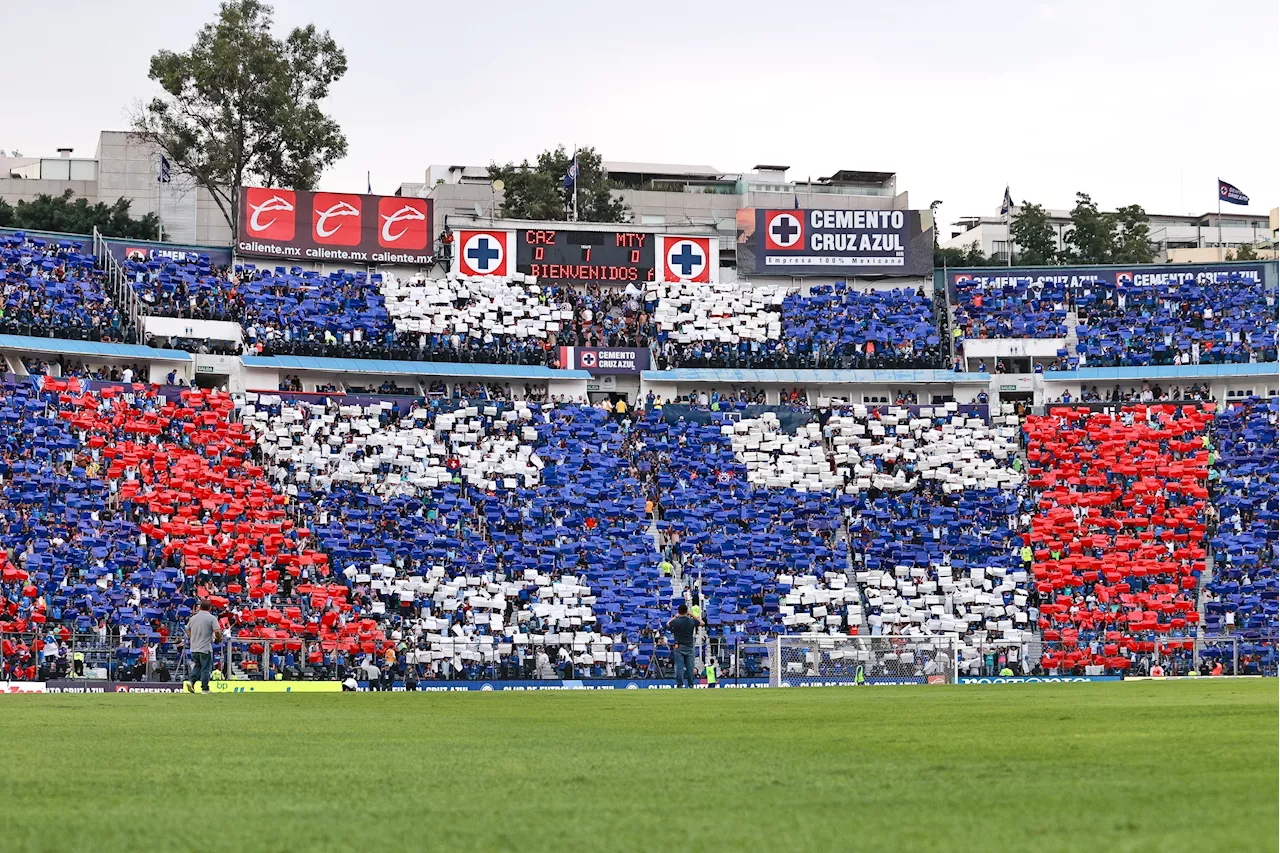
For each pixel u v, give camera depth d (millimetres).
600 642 65375
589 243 88312
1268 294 85938
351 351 80438
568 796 9508
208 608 38844
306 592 63969
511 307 85500
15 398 68812
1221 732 14250
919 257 90250
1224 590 69625
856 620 68938
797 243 90062
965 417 81812
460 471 74312
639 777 10789
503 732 17406
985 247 154375
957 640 55281
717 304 87812
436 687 60438
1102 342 85438
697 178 149375
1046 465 78125
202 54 101062
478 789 10055
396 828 7977
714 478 76625
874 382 84812
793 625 68250
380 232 85812
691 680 43469
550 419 79250
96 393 71000
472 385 82625
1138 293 87938
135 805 9234
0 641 51406
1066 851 6621
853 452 78562
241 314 80438
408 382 81562
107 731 17688
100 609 59500
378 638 62312
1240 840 6812
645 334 86188
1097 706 21688
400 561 67750
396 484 72625
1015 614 69812
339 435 74625
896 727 16797
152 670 53906
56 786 10461
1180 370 83062
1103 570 70875
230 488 68812
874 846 6973
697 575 70375
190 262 82688
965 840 7094
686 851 6945
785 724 18344
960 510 75375
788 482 76688
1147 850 6562
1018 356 85938
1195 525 72875
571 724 19234
